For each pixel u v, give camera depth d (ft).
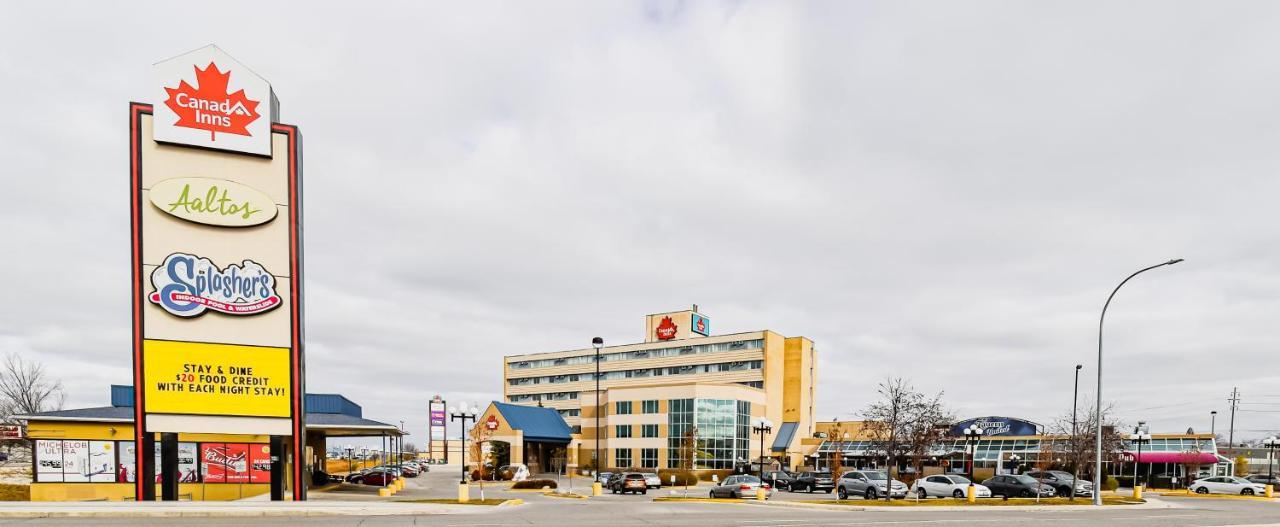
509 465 219.20
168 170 76.89
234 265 78.43
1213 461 170.19
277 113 85.05
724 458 225.76
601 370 311.27
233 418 76.95
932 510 87.30
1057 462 172.14
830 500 108.37
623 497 125.70
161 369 74.95
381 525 59.31
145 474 74.08
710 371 277.44
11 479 110.01
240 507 68.74
